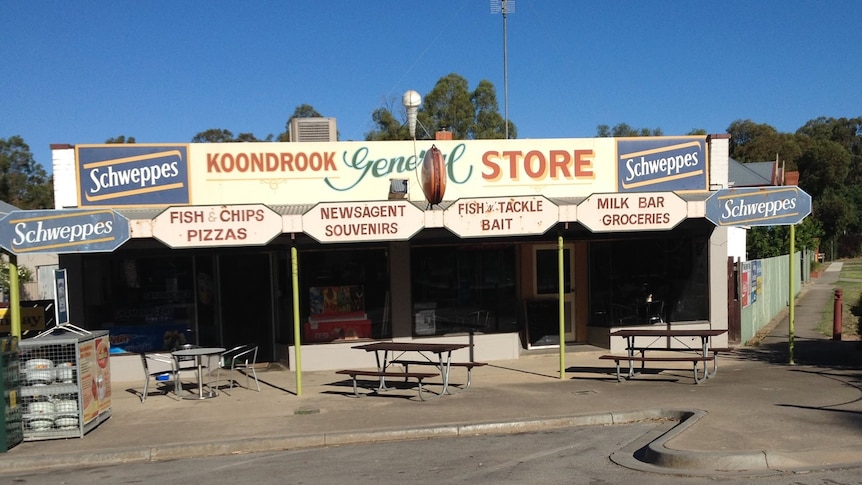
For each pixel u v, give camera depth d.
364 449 8.59
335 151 13.96
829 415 9.05
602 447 8.25
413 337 14.31
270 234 11.18
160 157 13.48
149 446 8.69
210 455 8.64
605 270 15.47
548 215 11.89
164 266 14.09
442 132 14.88
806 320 22.34
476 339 14.52
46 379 9.23
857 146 94.81
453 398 10.98
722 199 12.34
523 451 8.16
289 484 7.20
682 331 12.16
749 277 17.84
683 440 7.93
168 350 14.04
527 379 12.55
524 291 15.62
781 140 70.38
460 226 11.62
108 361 10.36
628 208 12.08
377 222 11.39
